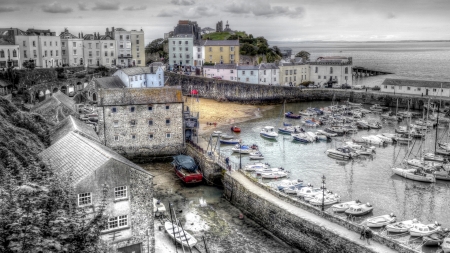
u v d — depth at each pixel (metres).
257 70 144.50
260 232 47.41
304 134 91.25
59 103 73.88
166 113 73.88
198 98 142.75
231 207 54.41
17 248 17.56
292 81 153.38
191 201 56.06
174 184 62.81
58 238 19.61
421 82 133.38
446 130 97.62
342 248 39.47
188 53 172.62
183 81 150.12
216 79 141.75
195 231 46.38
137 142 73.19
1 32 131.62
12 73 115.44
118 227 34.09
